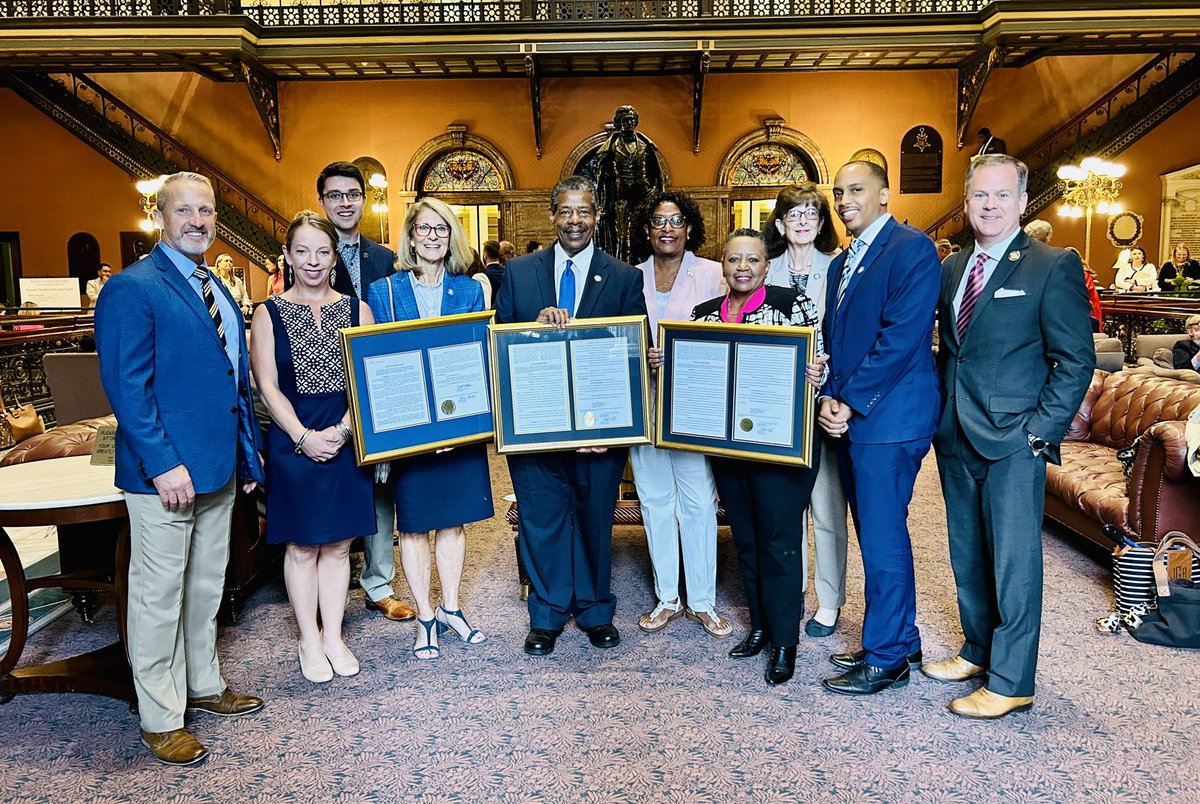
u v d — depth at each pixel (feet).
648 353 10.52
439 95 50.80
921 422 9.14
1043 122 50.52
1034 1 41.11
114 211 52.70
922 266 8.91
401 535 10.46
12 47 41.91
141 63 45.85
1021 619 8.77
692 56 45.60
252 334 9.66
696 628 11.50
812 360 9.29
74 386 18.98
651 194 17.31
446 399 10.05
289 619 11.99
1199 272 40.24
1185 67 47.55
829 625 11.14
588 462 10.69
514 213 50.90
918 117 50.06
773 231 11.35
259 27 43.60
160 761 8.32
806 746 8.42
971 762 8.09
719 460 10.30
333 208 12.09
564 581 10.98
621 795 7.65
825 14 44.73
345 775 8.04
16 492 9.21
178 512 8.42
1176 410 14.07
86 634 11.55
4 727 9.05
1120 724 8.71
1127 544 11.16
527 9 45.21
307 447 9.41
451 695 9.62
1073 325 8.46
